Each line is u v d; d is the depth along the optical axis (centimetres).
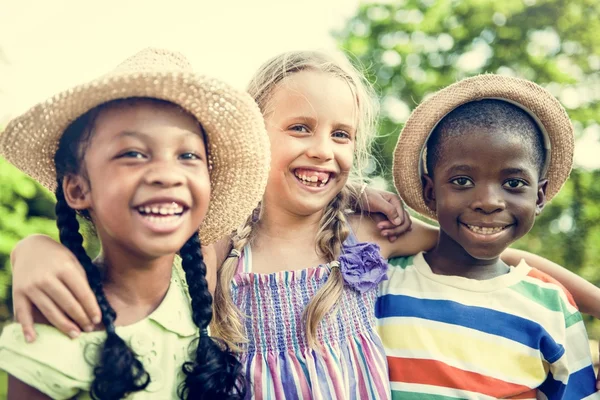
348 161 190
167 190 134
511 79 192
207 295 159
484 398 180
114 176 133
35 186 441
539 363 187
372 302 192
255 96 193
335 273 185
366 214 211
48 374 130
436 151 193
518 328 188
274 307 179
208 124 148
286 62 191
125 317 147
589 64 686
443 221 190
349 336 181
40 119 139
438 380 182
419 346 187
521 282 197
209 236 173
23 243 145
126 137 133
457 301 192
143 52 158
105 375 132
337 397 170
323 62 192
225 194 164
